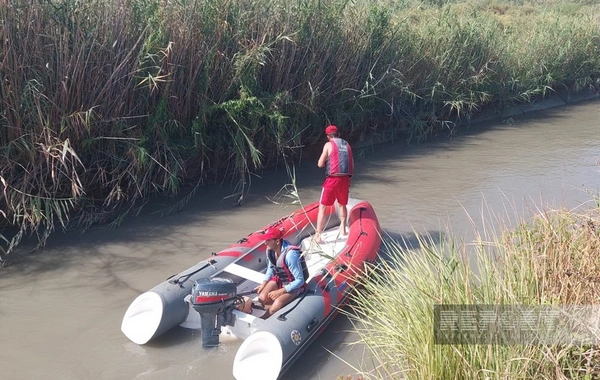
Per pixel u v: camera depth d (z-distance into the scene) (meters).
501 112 19.19
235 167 11.53
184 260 8.42
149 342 6.41
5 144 8.78
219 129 11.50
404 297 5.38
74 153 8.51
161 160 10.45
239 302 6.49
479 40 17.53
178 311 6.53
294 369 5.99
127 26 9.84
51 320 6.78
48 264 8.17
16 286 7.55
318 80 12.76
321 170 12.98
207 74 10.83
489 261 5.45
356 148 14.92
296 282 6.56
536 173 13.01
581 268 5.11
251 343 5.82
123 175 9.85
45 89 8.94
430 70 16.17
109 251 8.62
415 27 16.48
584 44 22.27
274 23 12.09
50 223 9.05
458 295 4.84
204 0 11.06
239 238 9.27
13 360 6.00
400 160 14.07
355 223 8.66
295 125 12.52
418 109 16.20
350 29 13.85
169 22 10.48
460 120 17.94
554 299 4.80
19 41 8.80
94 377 5.79
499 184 12.18
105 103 9.57
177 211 10.34
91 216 9.58
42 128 8.80
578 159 14.23
